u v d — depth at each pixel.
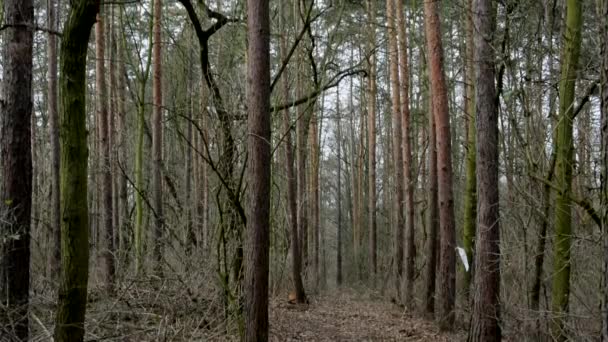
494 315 6.82
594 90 6.70
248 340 6.52
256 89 6.64
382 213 23.70
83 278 4.17
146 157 16.55
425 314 12.16
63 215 4.11
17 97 5.80
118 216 14.29
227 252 8.36
